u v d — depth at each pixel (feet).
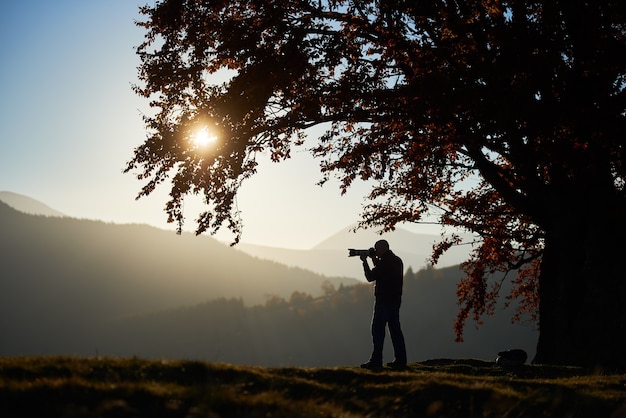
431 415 22.25
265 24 52.37
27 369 21.99
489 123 44.16
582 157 46.03
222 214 53.83
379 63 52.26
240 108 50.88
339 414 20.59
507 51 43.68
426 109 46.21
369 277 39.27
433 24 51.42
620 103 44.16
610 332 51.08
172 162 54.03
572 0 43.39
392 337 39.60
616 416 22.63
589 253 52.65
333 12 53.52
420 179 61.31
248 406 19.71
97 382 20.95
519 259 76.84
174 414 18.33
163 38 58.29
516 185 57.31
